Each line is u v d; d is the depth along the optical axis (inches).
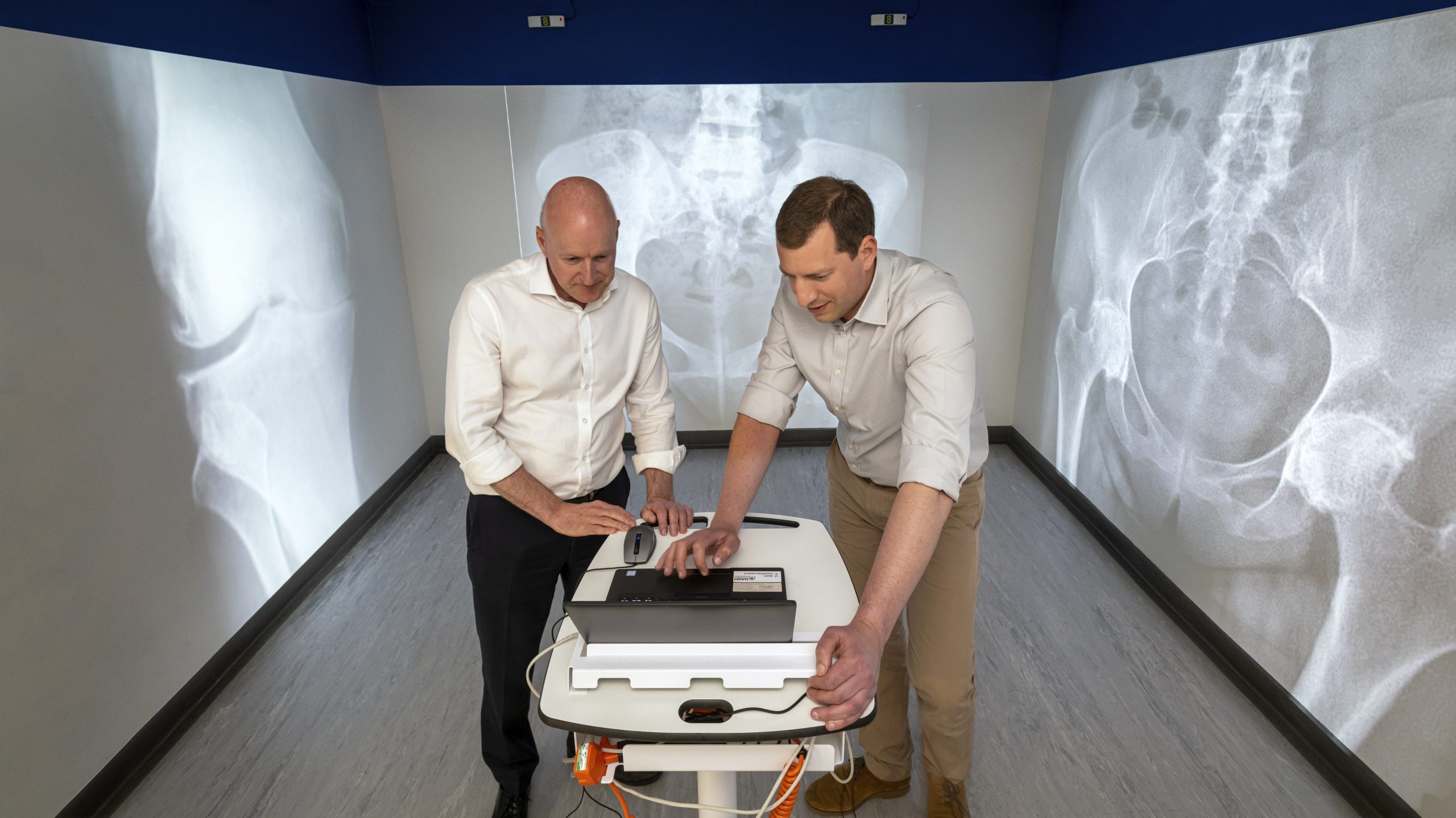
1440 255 65.9
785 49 142.0
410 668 97.7
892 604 47.6
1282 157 85.0
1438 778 67.7
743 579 47.9
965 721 68.8
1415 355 68.6
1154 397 110.9
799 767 46.7
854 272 52.3
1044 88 145.4
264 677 96.1
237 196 99.2
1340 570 78.0
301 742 85.8
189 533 89.4
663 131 145.8
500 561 66.2
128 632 79.9
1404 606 70.6
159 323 84.8
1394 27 69.9
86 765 74.5
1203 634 100.0
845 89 144.6
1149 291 112.0
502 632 68.7
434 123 144.3
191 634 89.5
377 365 139.3
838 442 72.4
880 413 63.1
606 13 139.2
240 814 76.7
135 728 80.8
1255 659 90.9
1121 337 120.3
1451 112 64.7
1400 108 69.6
